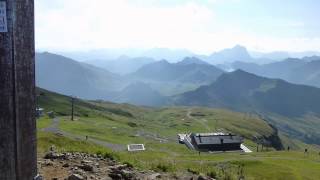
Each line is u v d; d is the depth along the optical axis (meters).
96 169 18.45
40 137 77.44
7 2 7.80
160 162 23.39
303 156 160.75
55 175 16.55
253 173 116.31
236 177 25.55
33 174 8.78
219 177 24.03
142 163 22.38
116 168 18.94
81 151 24.98
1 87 7.78
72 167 18.27
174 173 21.14
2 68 7.77
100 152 24.12
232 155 162.88
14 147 8.00
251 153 173.62
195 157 142.62
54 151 23.33
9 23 7.82
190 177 20.67
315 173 123.38
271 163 132.50
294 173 118.19
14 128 7.98
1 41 7.75
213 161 131.12
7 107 7.86
